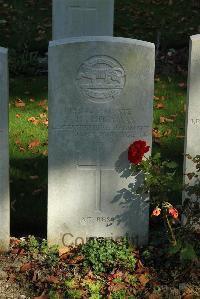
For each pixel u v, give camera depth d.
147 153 3.14
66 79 3.04
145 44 3.02
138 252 3.14
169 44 5.64
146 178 3.06
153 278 2.99
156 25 6.10
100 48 3.01
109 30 5.00
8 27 6.00
